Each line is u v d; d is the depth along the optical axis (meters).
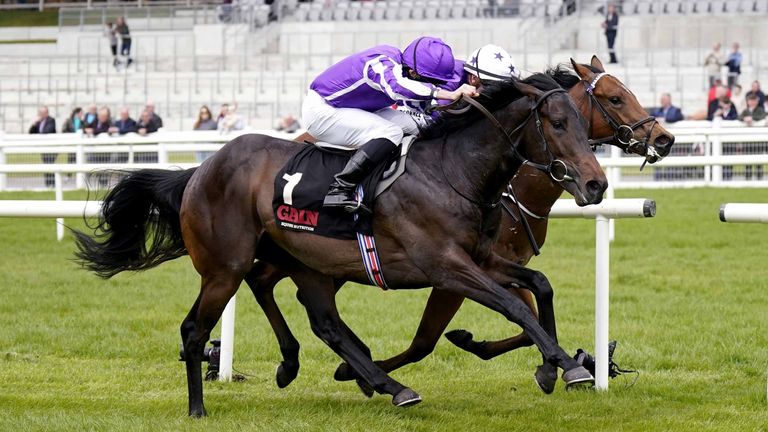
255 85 39.62
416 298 14.12
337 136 7.85
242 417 7.77
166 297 14.20
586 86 9.43
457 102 7.47
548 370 7.89
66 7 49.53
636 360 10.05
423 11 41.66
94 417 7.70
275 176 7.95
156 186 8.47
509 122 7.28
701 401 8.31
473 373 9.75
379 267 7.62
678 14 39.69
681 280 15.26
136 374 9.55
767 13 39.03
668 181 25.20
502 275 7.57
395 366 8.45
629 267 16.48
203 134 23.06
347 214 7.62
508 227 8.41
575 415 7.83
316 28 42.44
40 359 10.30
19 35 48.31
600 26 39.91
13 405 8.21
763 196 22.98
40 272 16.39
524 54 38.44
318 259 7.80
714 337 11.18
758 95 28.19
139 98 40.94
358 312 13.02
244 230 8.02
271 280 8.74
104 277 8.73
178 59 42.62
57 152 23.89
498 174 7.36
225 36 42.88
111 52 43.94
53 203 9.34
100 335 11.46
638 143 9.27
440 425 7.50
